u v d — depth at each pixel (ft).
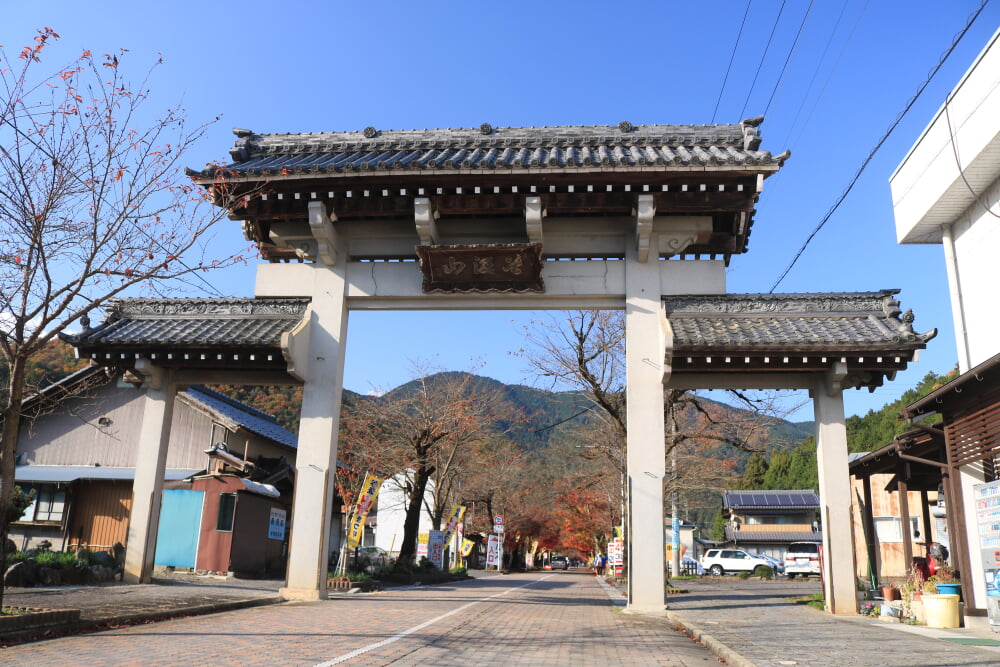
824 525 45.52
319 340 50.29
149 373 51.19
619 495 121.19
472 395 102.63
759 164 44.70
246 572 71.10
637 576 45.27
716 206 47.24
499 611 45.70
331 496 49.19
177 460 82.53
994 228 51.85
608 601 61.36
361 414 97.45
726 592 72.90
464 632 33.14
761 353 43.65
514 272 48.08
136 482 51.49
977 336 54.13
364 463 95.81
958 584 38.63
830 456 45.91
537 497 201.77
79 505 77.10
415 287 50.75
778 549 160.76
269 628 31.76
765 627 35.91
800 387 47.80
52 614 27.99
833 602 44.09
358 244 52.49
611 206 48.19
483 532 187.32
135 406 82.94
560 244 51.03
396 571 82.74
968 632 34.73
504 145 52.80
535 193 47.65
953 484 41.98
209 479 70.18
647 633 35.68
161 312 52.34
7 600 35.45
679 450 90.38
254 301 51.75
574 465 169.17
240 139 55.77
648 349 48.01
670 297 48.62
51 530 76.48
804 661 24.39
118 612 32.78
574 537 245.86
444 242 51.29
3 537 27.78
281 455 94.99
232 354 48.49
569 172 45.83
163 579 56.85
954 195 53.88
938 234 60.95
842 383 47.29
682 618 40.55
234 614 37.27
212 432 82.99
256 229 52.49
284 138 55.77
